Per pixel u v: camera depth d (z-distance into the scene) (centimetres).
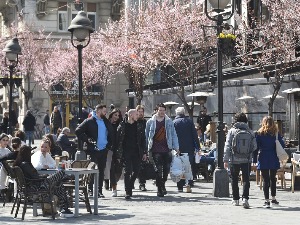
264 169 4144
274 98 8425
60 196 3672
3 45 16062
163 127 4812
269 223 3350
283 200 4659
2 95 17625
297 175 5247
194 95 9231
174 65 10075
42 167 4031
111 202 4484
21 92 16250
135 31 11625
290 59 8562
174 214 3766
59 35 16225
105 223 3366
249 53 9081
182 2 11506
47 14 16225
